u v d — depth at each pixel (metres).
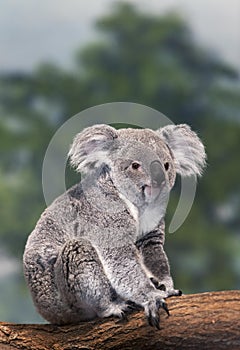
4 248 25.14
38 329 7.77
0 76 31.38
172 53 31.75
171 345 7.41
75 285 7.83
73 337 7.68
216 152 29.03
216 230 27.42
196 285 26.73
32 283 8.16
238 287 27.28
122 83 31.06
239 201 28.27
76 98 30.89
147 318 7.48
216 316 7.34
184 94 30.73
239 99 30.77
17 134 29.12
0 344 7.61
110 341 7.57
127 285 7.71
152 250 8.19
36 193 26.78
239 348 7.29
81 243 7.91
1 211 25.62
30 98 30.81
